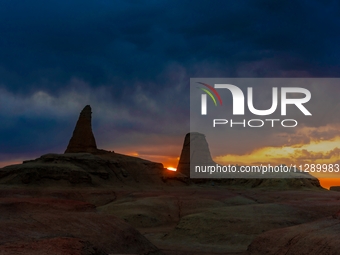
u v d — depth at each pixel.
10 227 42.50
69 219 50.38
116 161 170.38
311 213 78.31
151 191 148.25
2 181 135.12
